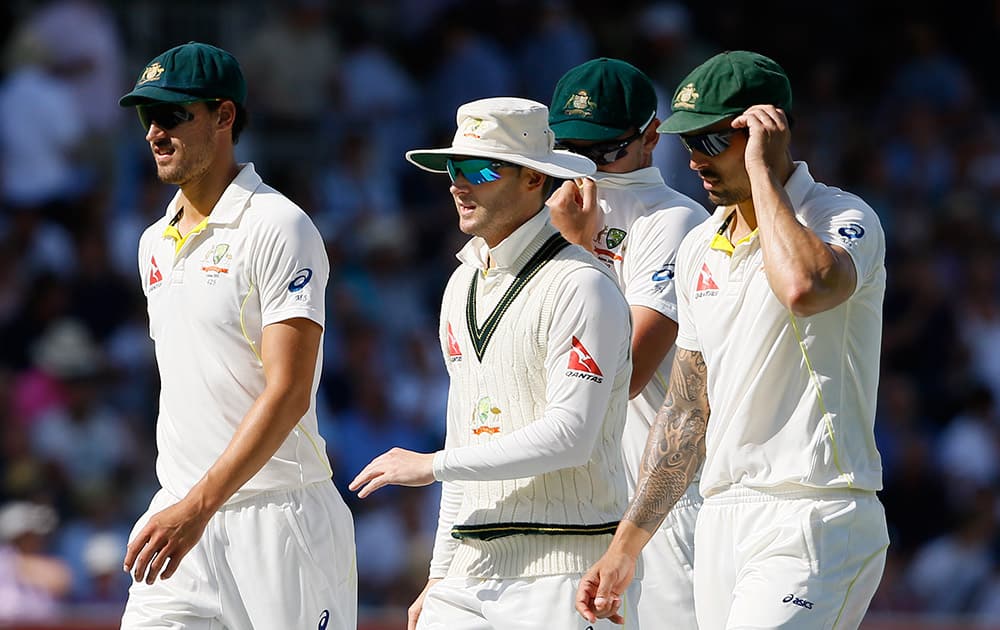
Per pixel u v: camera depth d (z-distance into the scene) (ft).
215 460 57.00
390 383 135.85
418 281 149.28
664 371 63.87
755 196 49.34
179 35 164.25
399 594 123.54
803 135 179.32
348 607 59.00
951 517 148.36
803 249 48.14
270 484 56.80
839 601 50.01
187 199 58.29
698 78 51.88
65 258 138.62
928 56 188.44
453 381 55.31
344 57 166.40
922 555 145.18
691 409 53.88
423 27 171.94
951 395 158.10
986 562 143.33
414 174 162.40
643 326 62.39
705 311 52.42
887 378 155.74
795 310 48.21
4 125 144.87
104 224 139.64
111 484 126.31
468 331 54.19
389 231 148.66
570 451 51.26
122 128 153.69
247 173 57.88
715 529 51.70
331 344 133.49
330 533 57.93
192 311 57.00
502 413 53.47
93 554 117.29
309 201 150.41
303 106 160.86
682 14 184.03
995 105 191.72
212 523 56.90
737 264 51.70
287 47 160.86
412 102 168.04
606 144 63.67
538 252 53.26
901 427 151.74
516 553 53.11
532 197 53.21
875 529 50.88
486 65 168.35
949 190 180.75
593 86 63.62
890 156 180.75
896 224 173.27
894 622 106.32
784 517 50.26
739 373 51.08
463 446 54.60
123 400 130.82
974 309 167.22
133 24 162.09
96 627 92.84
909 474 149.38
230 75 57.31
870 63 188.85
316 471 57.77
